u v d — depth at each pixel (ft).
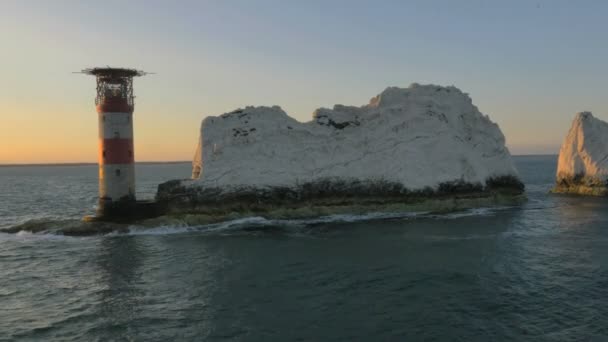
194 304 71.05
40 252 105.70
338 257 97.55
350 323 63.31
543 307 68.39
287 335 59.82
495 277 82.38
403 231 125.70
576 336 58.90
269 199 152.15
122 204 136.98
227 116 161.17
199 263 94.32
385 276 83.61
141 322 64.54
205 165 152.05
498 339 58.23
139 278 84.79
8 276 86.89
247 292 76.07
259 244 111.24
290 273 86.28
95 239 119.55
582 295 73.00
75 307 70.54
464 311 67.05
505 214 154.51
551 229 127.03
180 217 137.28
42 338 59.77
